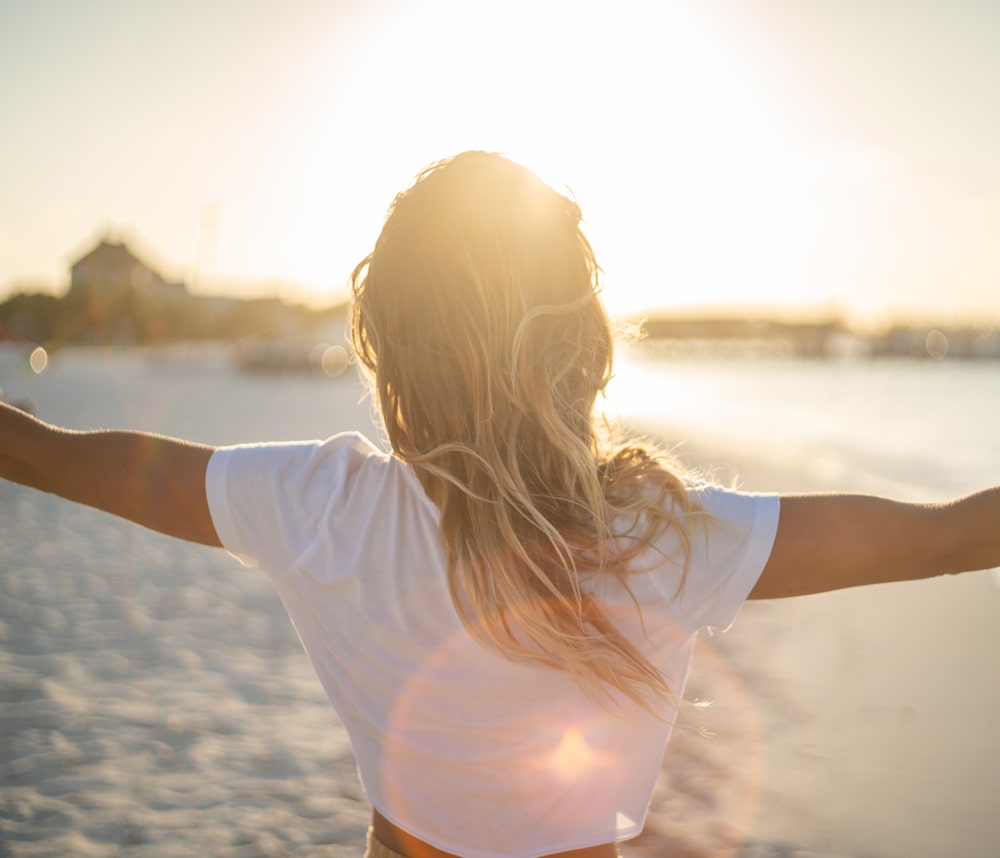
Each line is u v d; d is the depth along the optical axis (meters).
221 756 4.32
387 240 1.19
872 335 145.38
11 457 1.24
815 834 3.51
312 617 1.24
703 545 1.12
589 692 1.16
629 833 1.22
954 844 3.42
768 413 38.31
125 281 96.69
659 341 155.75
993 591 7.78
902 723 4.70
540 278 1.15
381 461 1.24
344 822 3.69
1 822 3.64
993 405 46.91
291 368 55.81
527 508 1.11
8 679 5.30
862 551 1.10
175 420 23.44
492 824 1.20
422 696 1.20
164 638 6.22
